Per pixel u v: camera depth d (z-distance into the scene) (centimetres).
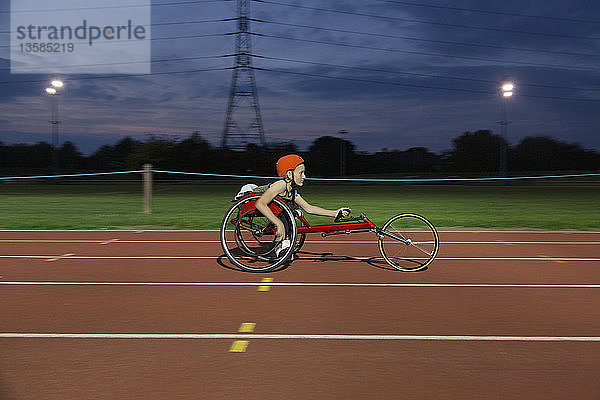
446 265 851
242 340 480
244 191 818
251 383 384
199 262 877
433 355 441
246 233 1242
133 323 532
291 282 723
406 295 651
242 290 676
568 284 716
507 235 1236
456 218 1686
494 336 492
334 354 444
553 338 486
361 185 5928
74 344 469
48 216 1773
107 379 391
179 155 8625
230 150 8131
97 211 2017
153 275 770
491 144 10906
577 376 398
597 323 536
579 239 1175
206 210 2064
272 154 8675
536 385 382
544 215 1842
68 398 360
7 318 548
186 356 439
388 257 888
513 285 709
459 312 575
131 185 5556
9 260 895
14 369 411
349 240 1145
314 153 9644
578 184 6169
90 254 959
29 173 7856
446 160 10806
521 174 8950
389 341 477
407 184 6312
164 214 1866
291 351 451
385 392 370
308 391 371
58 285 704
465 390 373
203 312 573
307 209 828
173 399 358
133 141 9188
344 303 611
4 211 2014
